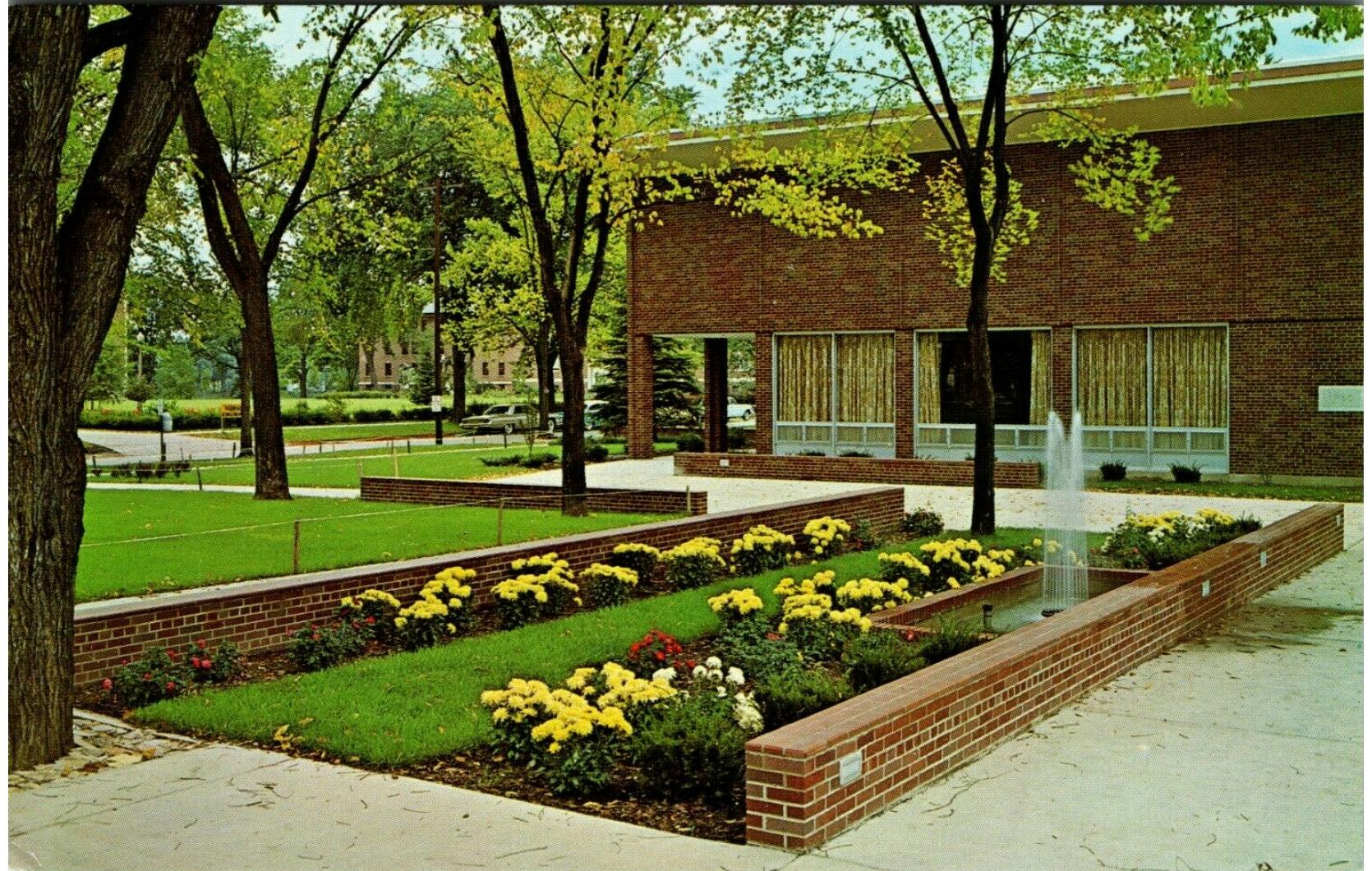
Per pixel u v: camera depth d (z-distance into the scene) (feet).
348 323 177.37
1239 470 87.97
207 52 70.18
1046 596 43.50
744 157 69.46
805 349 103.60
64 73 23.85
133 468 105.60
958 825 20.20
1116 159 63.72
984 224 57.62
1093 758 23.94
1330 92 79.36
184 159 75.97
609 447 132.67
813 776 19.22
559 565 40.01
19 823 20.47
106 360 211.82
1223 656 33.35
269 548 52.26
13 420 23.75
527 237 131.85
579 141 65.41
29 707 23.79
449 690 28.73
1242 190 86.79
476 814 20.79
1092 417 93.45
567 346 68.49
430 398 232.53
